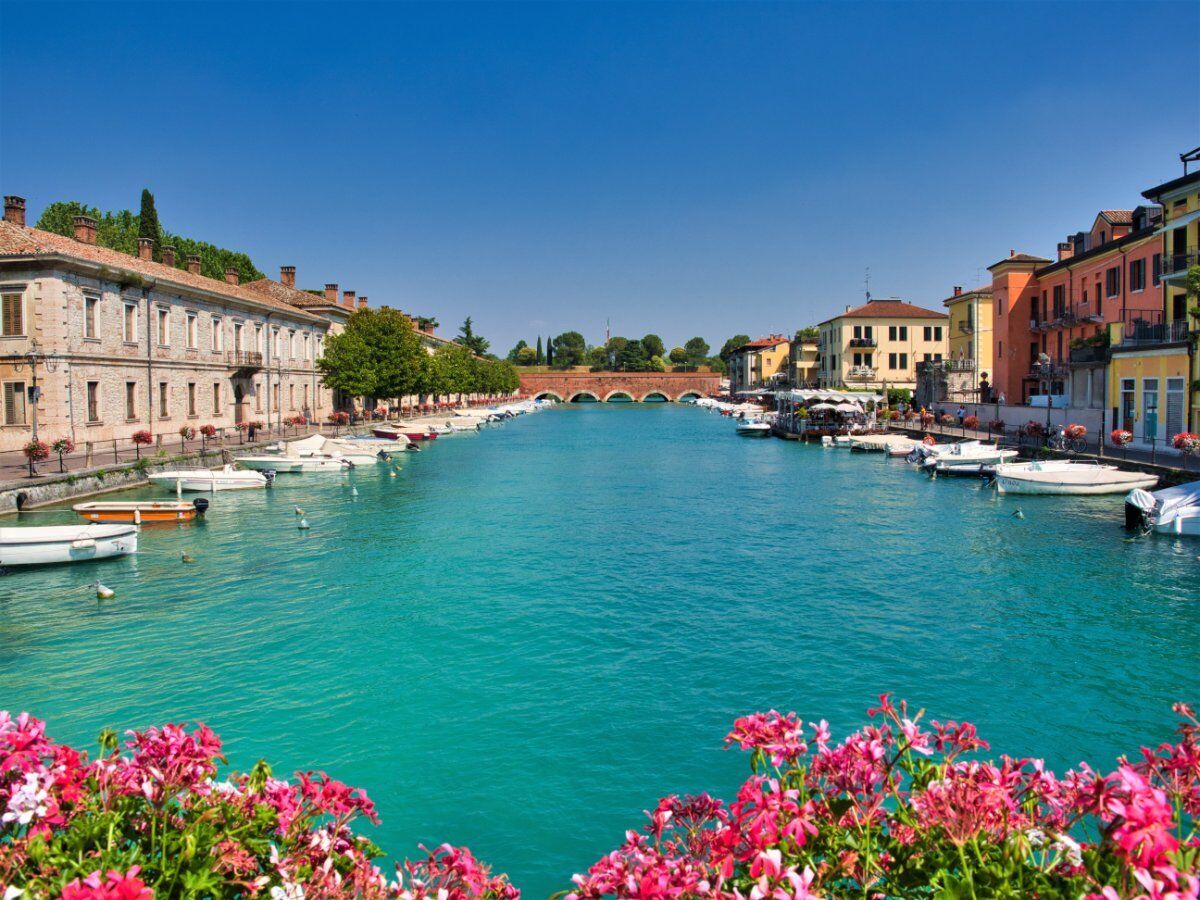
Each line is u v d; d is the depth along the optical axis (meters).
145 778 5.00
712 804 5.39
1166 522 28.25
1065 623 18.83
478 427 97.69
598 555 26.59
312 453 51.06
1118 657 16.64
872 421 73.19
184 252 98.50
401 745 13.07
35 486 31.88
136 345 48.38
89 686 15.45
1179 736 13.13
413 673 16.08
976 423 58.09
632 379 188.88
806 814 4.57
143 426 49.25
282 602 20.98
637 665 16.42
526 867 9.99
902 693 14.91
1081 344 49.72
